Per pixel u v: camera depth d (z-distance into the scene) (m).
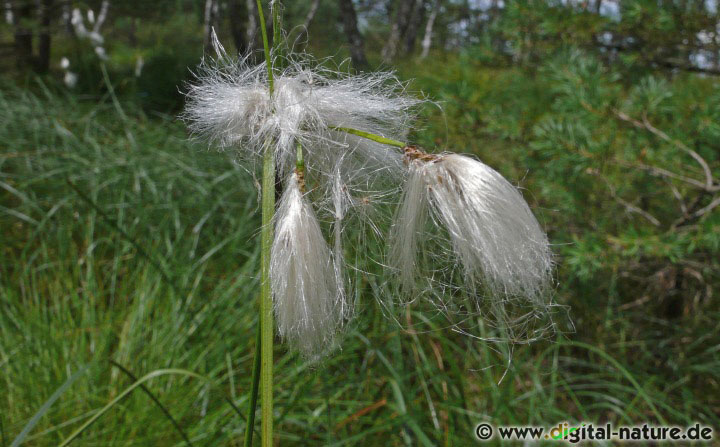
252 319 0.40
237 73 0.15
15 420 0.29
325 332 0.13
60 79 1.03
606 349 0.45
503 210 0.12
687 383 0.45
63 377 0.31
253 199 0.53
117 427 0.29
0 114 0.61
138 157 0.56
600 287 0.49
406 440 0.30
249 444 0.13
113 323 0.37
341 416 0.33
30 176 0.51
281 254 0.12
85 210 0.48
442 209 0.12
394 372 0.32
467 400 0.35
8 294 0.37
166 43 1.50
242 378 0.36
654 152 0.38
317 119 0.13
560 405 0.41
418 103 0.15
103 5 1.49
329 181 0.13
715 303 0.53
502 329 0.13
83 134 0.61
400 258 0.13
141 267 0.43
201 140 0.15
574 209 0.41
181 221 0.50
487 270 0.12
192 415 0.32
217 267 0.47
